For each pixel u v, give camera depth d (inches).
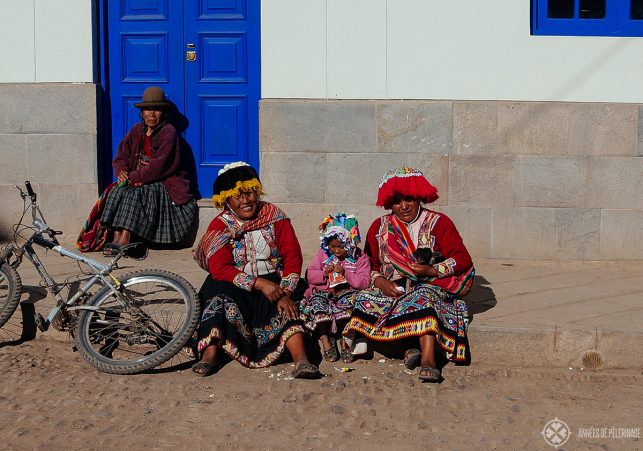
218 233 300.0
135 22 425.7
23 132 417.1
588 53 394.9
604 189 396.2
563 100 396.2
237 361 299.3
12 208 420.2
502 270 385.7
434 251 300.4
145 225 402.6
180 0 423.2
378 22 398.6
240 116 425.1
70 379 288.4
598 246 398.3
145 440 240.5
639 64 394.9
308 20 400.8
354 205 404.2
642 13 395.9
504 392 277.0
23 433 245.1
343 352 301.1
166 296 315.6
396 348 306.0
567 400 269.7
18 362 304.8
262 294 299.4
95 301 297.9
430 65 398.6
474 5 395.2
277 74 403.9
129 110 428.5
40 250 414.3
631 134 394.0
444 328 287.7
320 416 257.6
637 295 343.6
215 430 247.3
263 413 259.6
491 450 233.9
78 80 415.2
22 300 327.6
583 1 396.5
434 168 399.9
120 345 310.2
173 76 426.3
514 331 297.9
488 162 397.7
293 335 290.7
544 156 396.2
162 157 404.2
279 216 303.6
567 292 347.9
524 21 394.3
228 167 299.3
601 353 296.4
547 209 398.0
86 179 418.0
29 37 414.0
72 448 235.8
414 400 269.1
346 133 401.7
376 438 241.9
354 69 401.1
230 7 422.0
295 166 405.1
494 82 397.7
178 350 290.2
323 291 304.5
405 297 290.7
